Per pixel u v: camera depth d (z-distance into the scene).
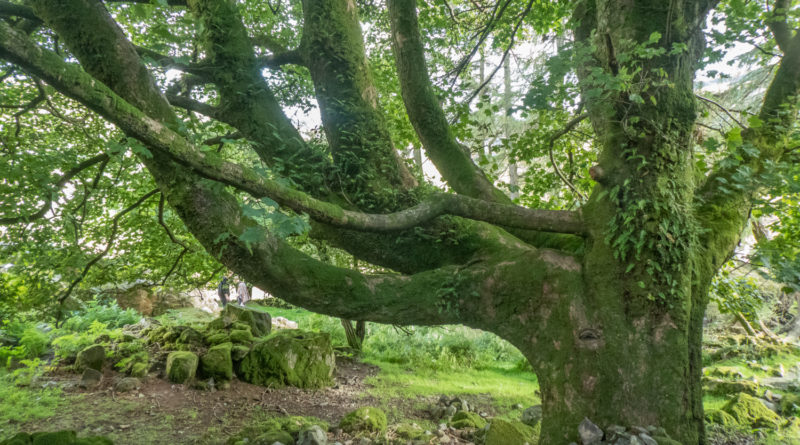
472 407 6.73
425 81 4.92
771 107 4.70
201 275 8.80
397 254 4.68
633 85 3.49
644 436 3.34
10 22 4.37
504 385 8.50
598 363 3.69
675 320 3.70
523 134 7.64
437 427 5.58
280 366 7.14
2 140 4.88
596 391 3.65
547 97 3.47
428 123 5.05
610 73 3.47
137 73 3.74
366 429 5.13
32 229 5.06
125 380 6.11
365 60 4.98
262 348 7.20
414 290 4.11
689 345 3.84
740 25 4.21
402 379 8.60
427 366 9.83
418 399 7.18
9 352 6.82
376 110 4.93
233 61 4.60
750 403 5.39
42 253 5.26
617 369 3.65
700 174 4.61
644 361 3.64
